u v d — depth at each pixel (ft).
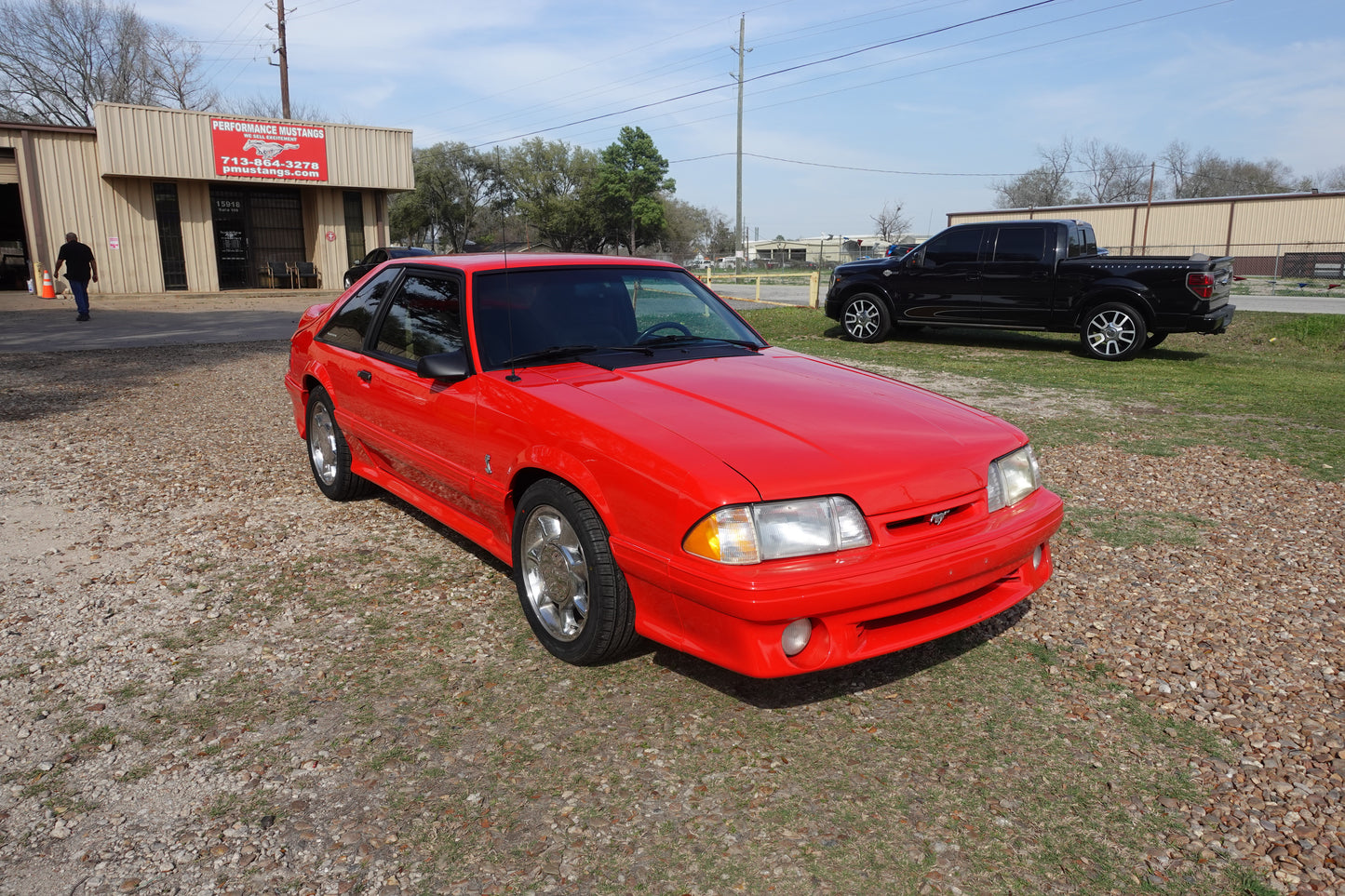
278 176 85.25
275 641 11.29
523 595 11.14
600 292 13.58
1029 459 10.77
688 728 9.32
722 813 7.95
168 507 16.80
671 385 11.08
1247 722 9.42
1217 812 7.96
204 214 84.53
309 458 18.15
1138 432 23.65
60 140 76.23
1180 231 143.02
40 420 24.86
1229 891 6.98
